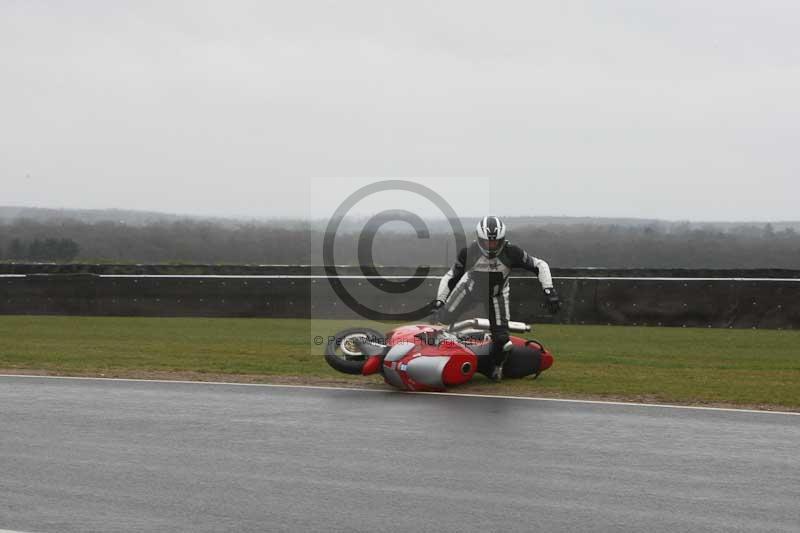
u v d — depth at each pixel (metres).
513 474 10.16
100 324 30.16
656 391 16.23
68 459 10.72
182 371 18.56
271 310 31.02
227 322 31.00
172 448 11.30
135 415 13.41
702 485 9.81
